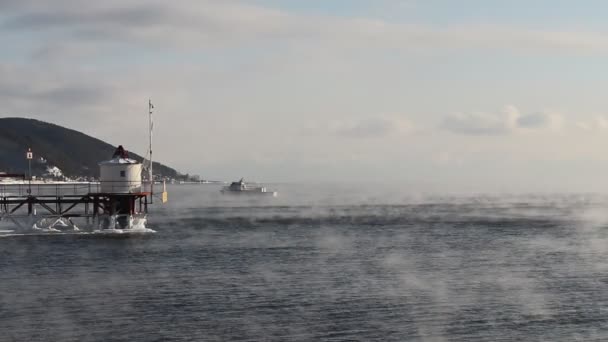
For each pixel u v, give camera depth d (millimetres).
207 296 55188
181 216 156750
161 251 81438
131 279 62500
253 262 73500
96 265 69938
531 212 177625
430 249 86438
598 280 62812
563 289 58438
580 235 106250
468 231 113688
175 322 47062
